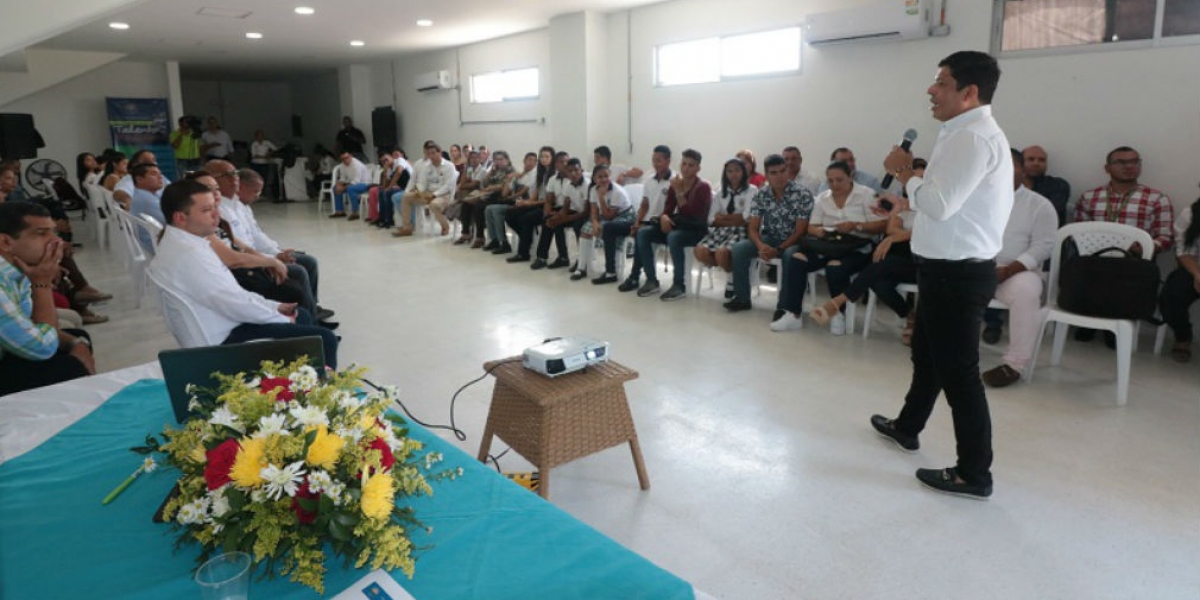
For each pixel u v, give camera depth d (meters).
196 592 0.98
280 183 12.86
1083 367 3.38
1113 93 4.04
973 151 1.96
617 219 5.38
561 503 2.17
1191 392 3.04
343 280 5.57
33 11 3.74
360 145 11.83
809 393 3.08
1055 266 3.45
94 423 1.53
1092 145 4.16
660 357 3.60
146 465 1.18
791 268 4.03
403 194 8.14
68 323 3.02
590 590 0.98
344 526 1.01
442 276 5.73
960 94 2.01
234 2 6.53
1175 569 1.83
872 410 2.89
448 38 8.91
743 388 3.15
